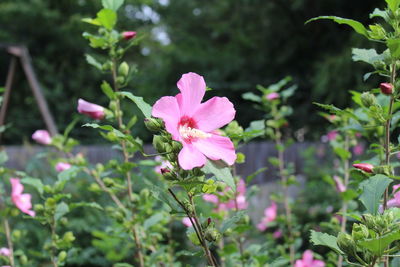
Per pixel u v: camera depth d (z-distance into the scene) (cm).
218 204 291
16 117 1772
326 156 966
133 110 1662
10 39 1920
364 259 146
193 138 148
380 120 188
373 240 133
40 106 993
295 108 1647
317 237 155
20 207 286
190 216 159
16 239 305
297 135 1641
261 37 1742
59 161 338
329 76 1235
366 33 184
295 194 909
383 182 158
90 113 255
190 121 153
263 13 1717
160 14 2564
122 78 253
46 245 274
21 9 1861
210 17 2255
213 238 161
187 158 140
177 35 2295
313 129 1617
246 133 180
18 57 986
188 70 1919
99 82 2002
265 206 767
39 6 1894
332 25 1534
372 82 1155
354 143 325
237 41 1892
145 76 2064
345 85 1217
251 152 1270
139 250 277
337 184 321
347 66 1187
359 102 231
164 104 142
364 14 1471
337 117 299
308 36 1614
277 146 388
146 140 1692
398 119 237
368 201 157
